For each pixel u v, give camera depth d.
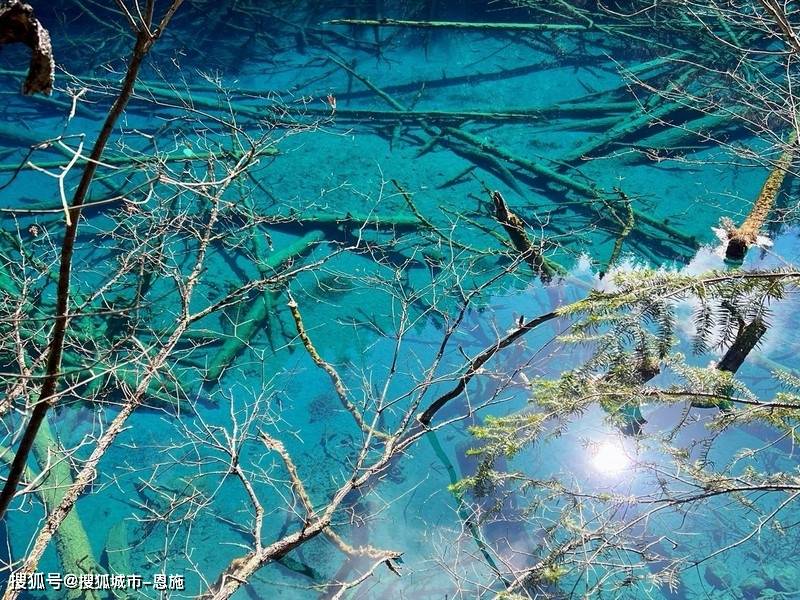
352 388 6.75
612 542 4.01
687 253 7.72
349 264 7.89
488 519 4.40
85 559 5.48
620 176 8.82
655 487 5.30
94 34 11.60
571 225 8.22
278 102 10.22
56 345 2.25
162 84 10.57
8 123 10.01
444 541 5.59
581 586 4.99
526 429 3.43
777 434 5.92
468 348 7.02
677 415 6.06
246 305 7.37
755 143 8.94
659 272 2.68
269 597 5.38
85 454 6.21
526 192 8.73
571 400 3.05
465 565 5.42
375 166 9.10
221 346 7.06
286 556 5.55
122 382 4.36
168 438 6.39
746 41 9.88
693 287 2.55
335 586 5.36
